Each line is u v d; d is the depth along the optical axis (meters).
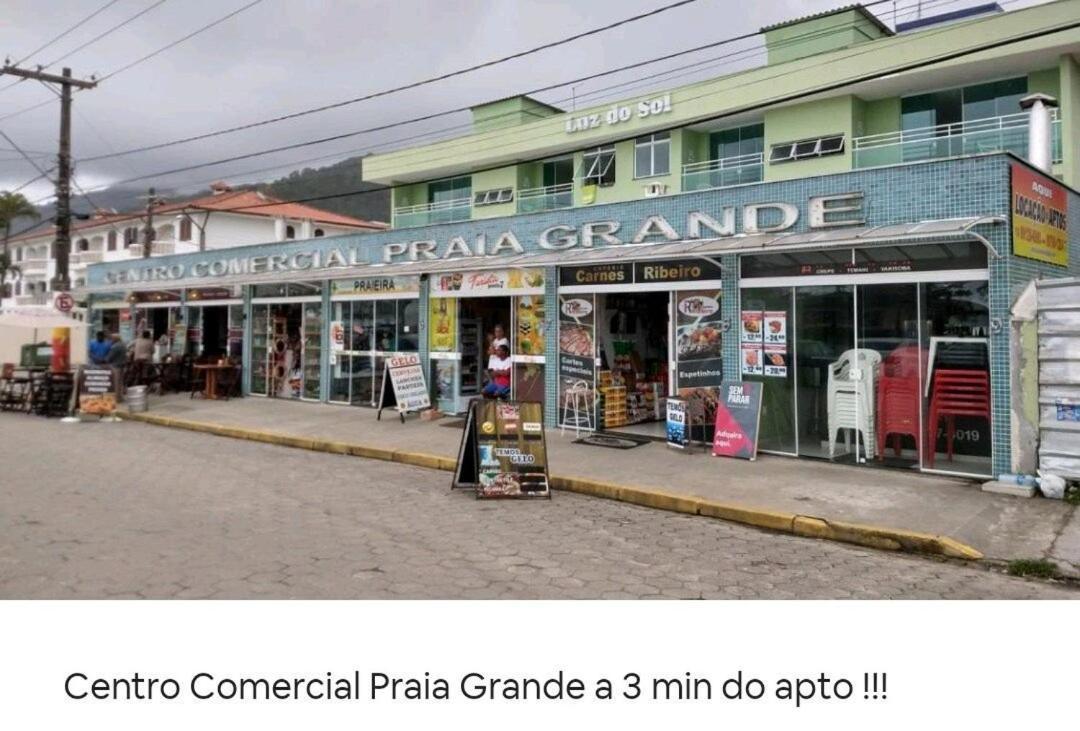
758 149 24.81
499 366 13.42
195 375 19.36
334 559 6.03
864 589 5.83
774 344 11.05
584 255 12.52
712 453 11.14
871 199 10.25
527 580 5.68
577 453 11.27
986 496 8.56
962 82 20.80
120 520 7.13
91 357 17.55
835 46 23.94
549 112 33.91
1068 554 6.60
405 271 15.09
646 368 14.26
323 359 17.95
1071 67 18.95
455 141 31.38
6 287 61.75
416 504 8.35
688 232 12.05
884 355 10.09
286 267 18.95
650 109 26.11
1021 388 8.83
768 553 6.85
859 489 8.91
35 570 5.56
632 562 6.35
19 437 13.11
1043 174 10.24
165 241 44.25
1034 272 9.77
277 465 10.81
